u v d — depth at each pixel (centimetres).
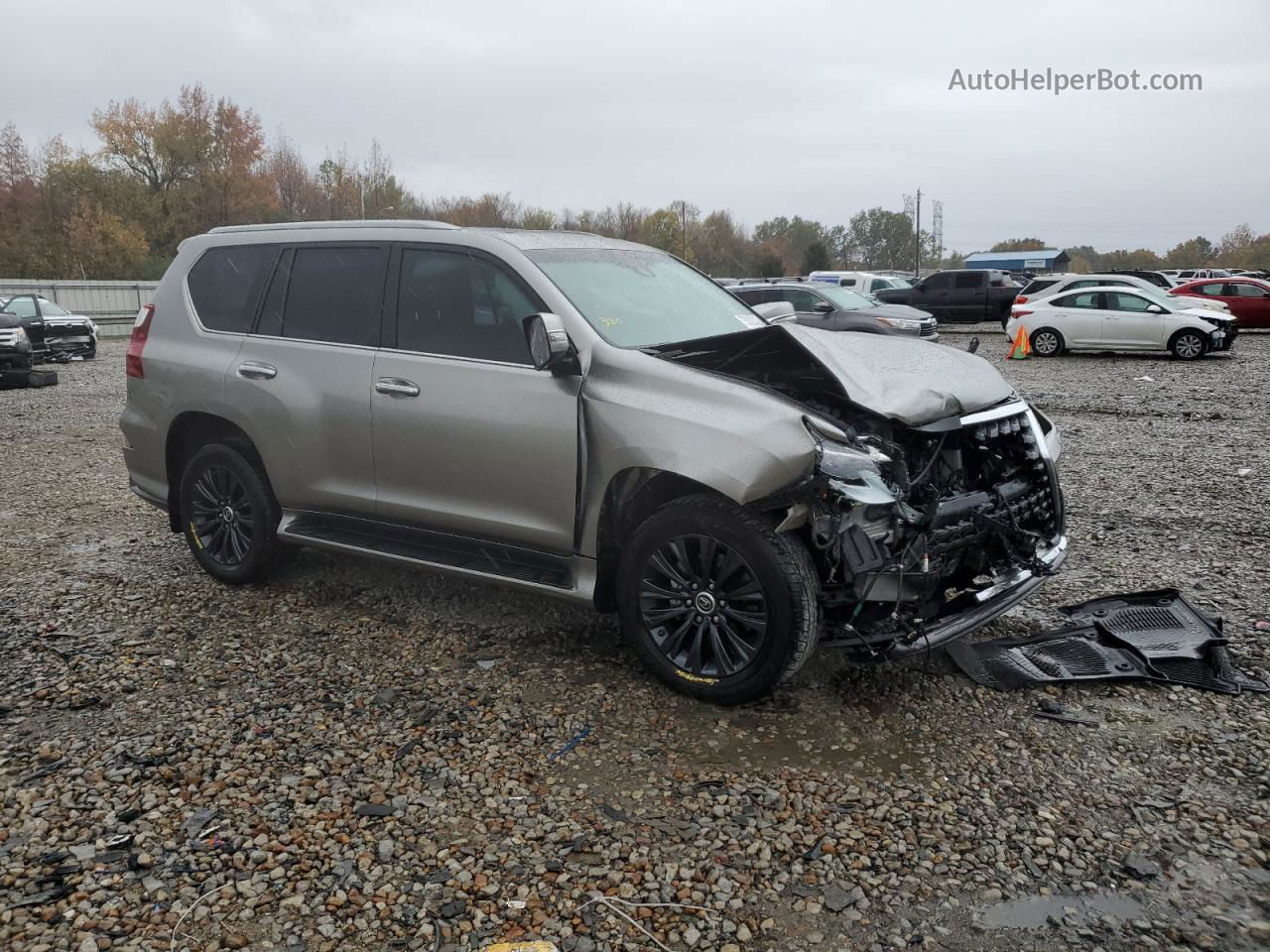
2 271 5412
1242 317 2553
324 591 530
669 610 396
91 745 363
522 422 412
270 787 333
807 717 380
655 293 471
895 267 13438
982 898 275
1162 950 253
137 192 5922
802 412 355
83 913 270
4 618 491
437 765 348
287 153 7088
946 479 400
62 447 1001
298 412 479
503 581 425
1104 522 657
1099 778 333
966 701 391
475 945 258
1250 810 313
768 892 279
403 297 462
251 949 257
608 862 292
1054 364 1844
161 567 576
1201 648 423
